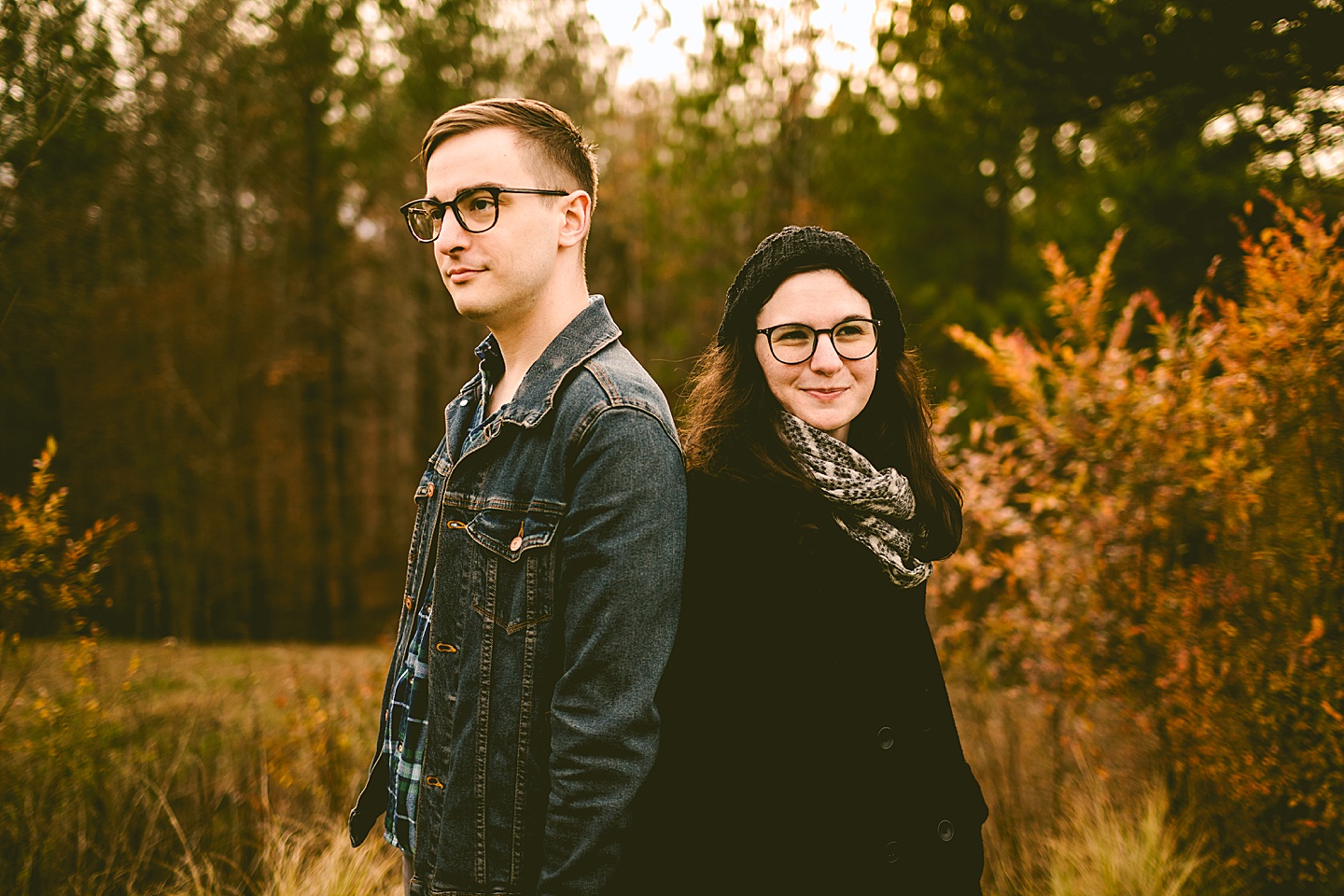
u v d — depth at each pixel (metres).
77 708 2.55
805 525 1.26
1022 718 3.21
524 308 1.25
